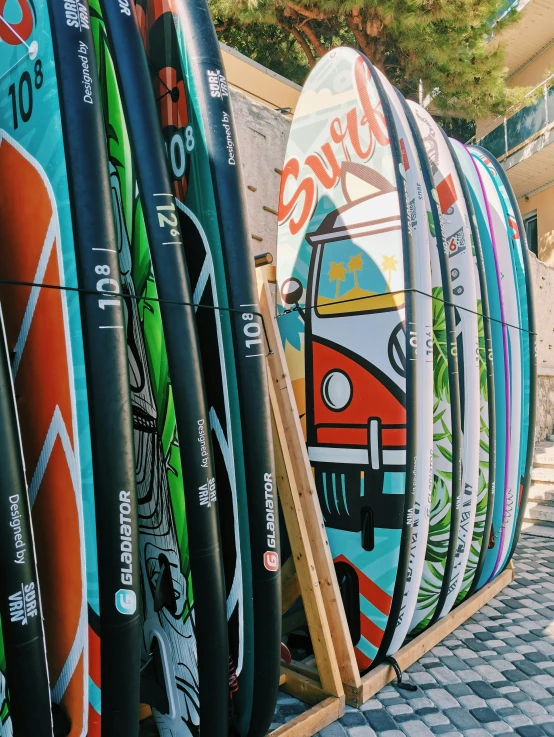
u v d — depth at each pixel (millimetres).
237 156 1782
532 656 2586
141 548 1837
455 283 2859
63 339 1441
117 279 1451
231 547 1776
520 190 12078
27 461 1577
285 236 2766
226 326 1747
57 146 1430
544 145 9953
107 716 1427
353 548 2393
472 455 2764
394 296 2375
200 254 1796
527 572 3779
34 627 1266
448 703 2201
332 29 8281
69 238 1412
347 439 2441
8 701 1268
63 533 1482
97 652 1417
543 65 11297
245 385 1729
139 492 1826
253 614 1756
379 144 2482
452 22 7461
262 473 1749
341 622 2219
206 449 1611
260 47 9461
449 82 8125
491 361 2967
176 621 1702
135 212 1651
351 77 2611
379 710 2152
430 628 2707
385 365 2365
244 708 1817
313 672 2254
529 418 3455
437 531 2623
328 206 2629
